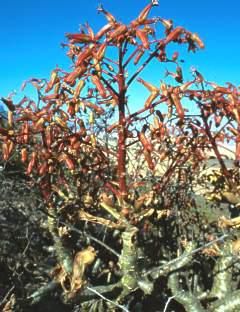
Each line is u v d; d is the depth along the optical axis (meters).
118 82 0.29
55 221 0.36
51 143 0.31
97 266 0.39
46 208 0.37
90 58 0.27
